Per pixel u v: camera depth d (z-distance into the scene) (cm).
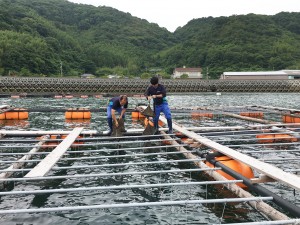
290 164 813
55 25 15650
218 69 11462
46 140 940
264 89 6900
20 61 8862
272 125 1214
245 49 12106
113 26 18175
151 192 618
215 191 617
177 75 10538
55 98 4694
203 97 5191
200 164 716
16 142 945
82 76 10356
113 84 6212
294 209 442
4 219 489
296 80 6900
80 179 698
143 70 13700
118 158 888
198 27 18712
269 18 14762
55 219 494
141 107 1883
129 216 509
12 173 702
